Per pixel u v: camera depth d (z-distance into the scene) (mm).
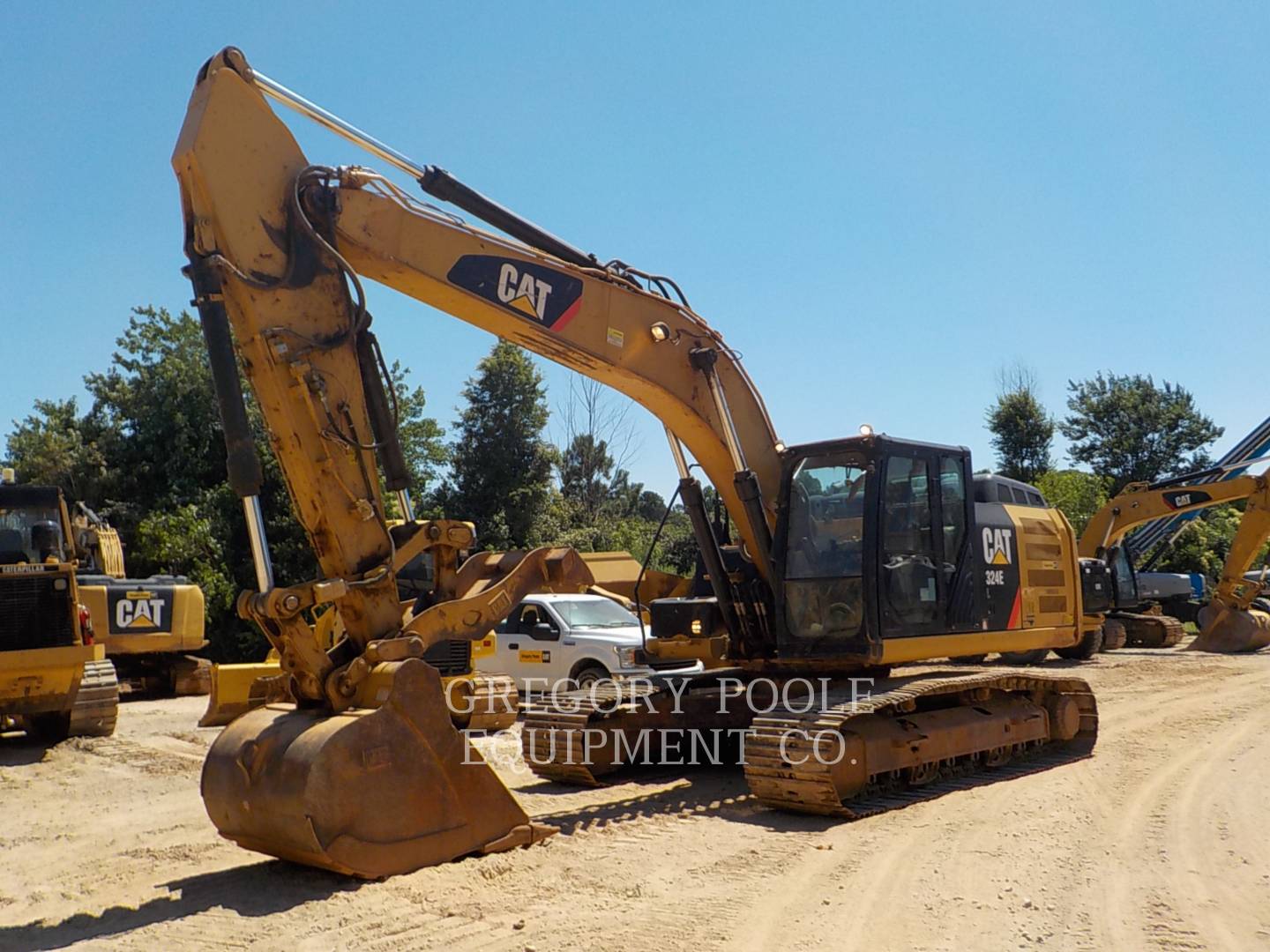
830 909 5711
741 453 9117
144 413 30141
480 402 33312
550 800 8992
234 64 6566
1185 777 9539
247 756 6223
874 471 8773
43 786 10062
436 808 6406
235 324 6559
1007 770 9984
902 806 8406
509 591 7180
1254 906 5715
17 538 13086
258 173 6559
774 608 9492
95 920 5621
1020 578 10477
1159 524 37469
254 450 6301
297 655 6312
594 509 38469
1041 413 43750
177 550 26688
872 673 9562
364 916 5477
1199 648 26328
